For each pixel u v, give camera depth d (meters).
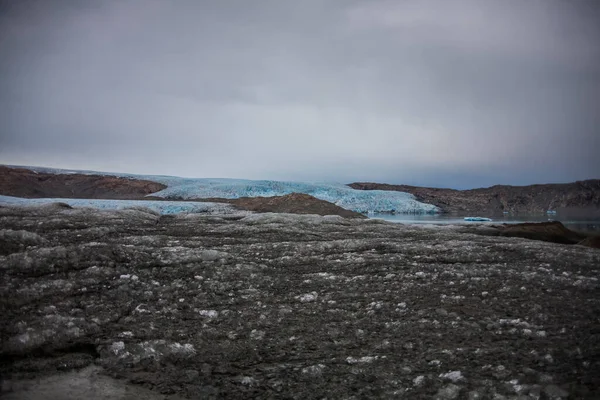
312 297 10.14
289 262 14.59
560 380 5.72
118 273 11.89
